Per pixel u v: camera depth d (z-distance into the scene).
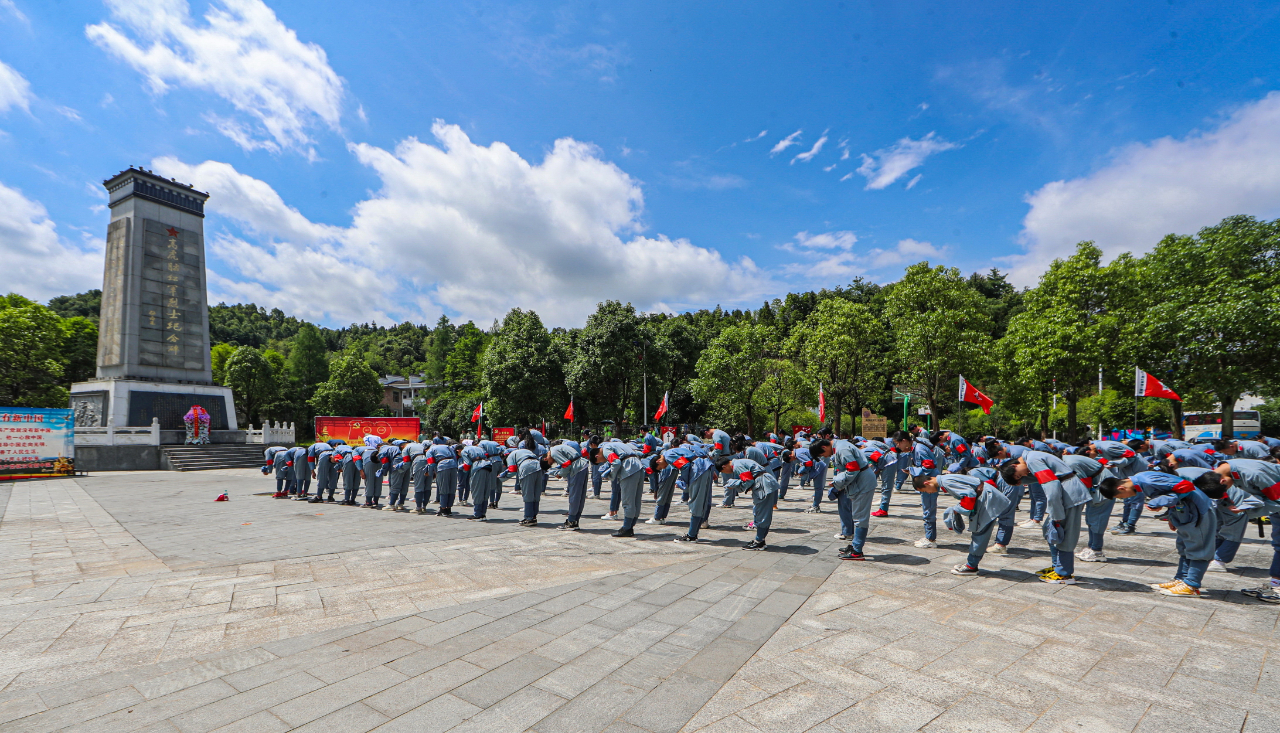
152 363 27.47
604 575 6.47
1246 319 17.41
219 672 3.80
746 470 7.88
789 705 3.39
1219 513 6.54
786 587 5.98
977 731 3.09
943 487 6.76
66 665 3.91
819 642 4.43
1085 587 6.01
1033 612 5.16
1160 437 15.96
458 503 13.96
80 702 3.35
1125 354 20.47
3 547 8.30
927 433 12.63
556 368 34.88
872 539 8.79
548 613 5.09
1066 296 21.77
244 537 9.01
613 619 4.94
